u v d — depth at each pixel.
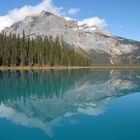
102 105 34.09
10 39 139.75
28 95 42.69
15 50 136.75
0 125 24.41
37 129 23.12
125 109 31.48
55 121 25.78
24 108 31.89
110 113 29.19
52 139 20.52
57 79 74.38
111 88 54.19
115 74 110.69
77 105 33.84
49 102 36.06
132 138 20.56
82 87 55.50
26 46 146.62
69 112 29.58
